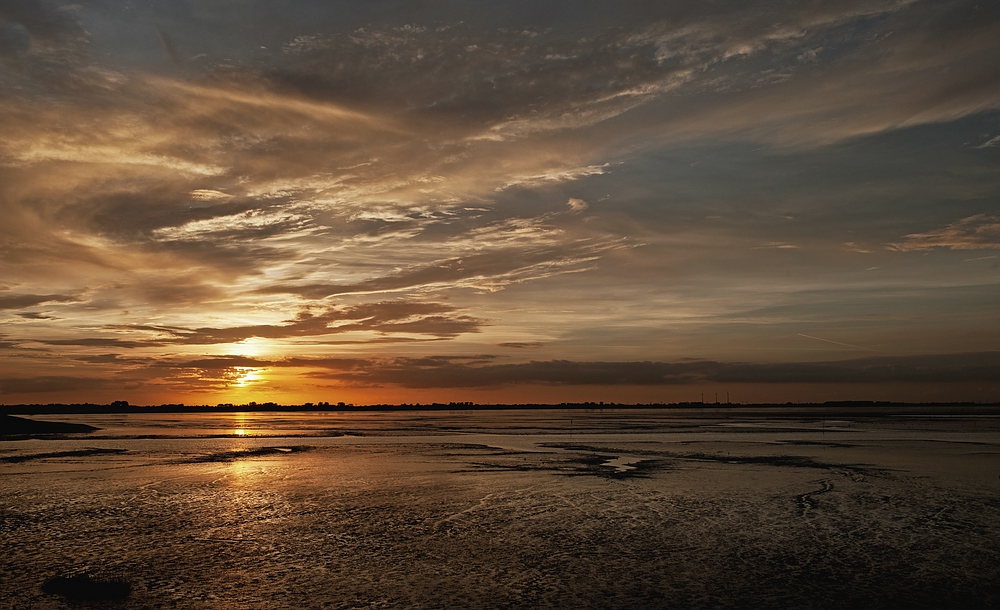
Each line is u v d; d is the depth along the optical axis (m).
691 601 15.03
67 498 28.42
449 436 76.19
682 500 27.30
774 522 22.89
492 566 17.72
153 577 16.80
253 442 65.62
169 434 84.00
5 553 19.08
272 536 21.16
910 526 22.14
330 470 38.84
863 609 14.56
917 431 80.69
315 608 14.63
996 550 19.08
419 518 23.95
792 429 88.81
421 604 14.86
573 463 42.19
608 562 18.06
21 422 97.31
